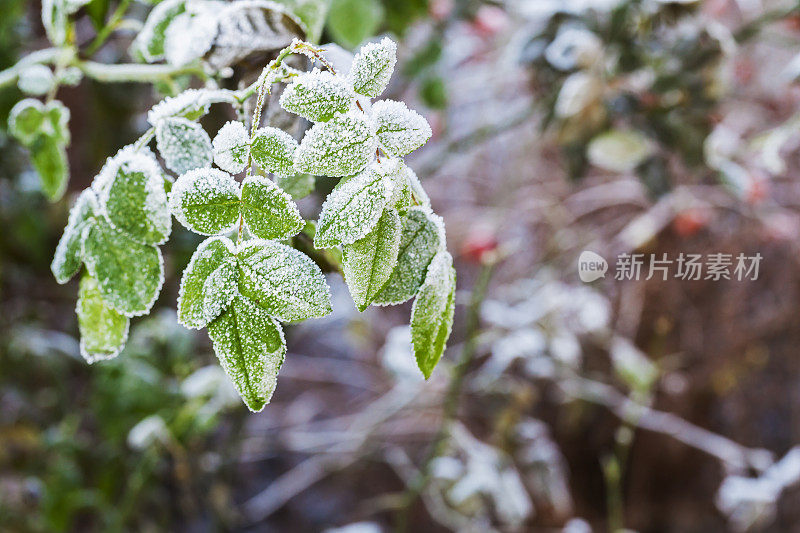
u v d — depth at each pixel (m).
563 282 1.92
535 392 1.79
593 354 1.93
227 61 0.65
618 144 1.34
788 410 2.15
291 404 2.43
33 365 1.58
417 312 0.52
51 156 0.74
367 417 1.84
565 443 2.21
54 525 1.42
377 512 2.38
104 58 1.45
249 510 2.20
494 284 2.19
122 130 1.57
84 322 0.56
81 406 1.65
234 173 0.53
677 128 1.29
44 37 1.62
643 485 2.27
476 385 1.62
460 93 2.18
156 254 0.55
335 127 0.51
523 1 1.40
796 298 1.92
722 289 1.90
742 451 1.92
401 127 0.51
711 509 2.22
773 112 1.92
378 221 0.51
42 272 1.70
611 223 2.07
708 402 2.12
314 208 1.02
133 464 1.50
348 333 1.92
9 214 1.55
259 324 0.51
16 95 1.09
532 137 2.00
